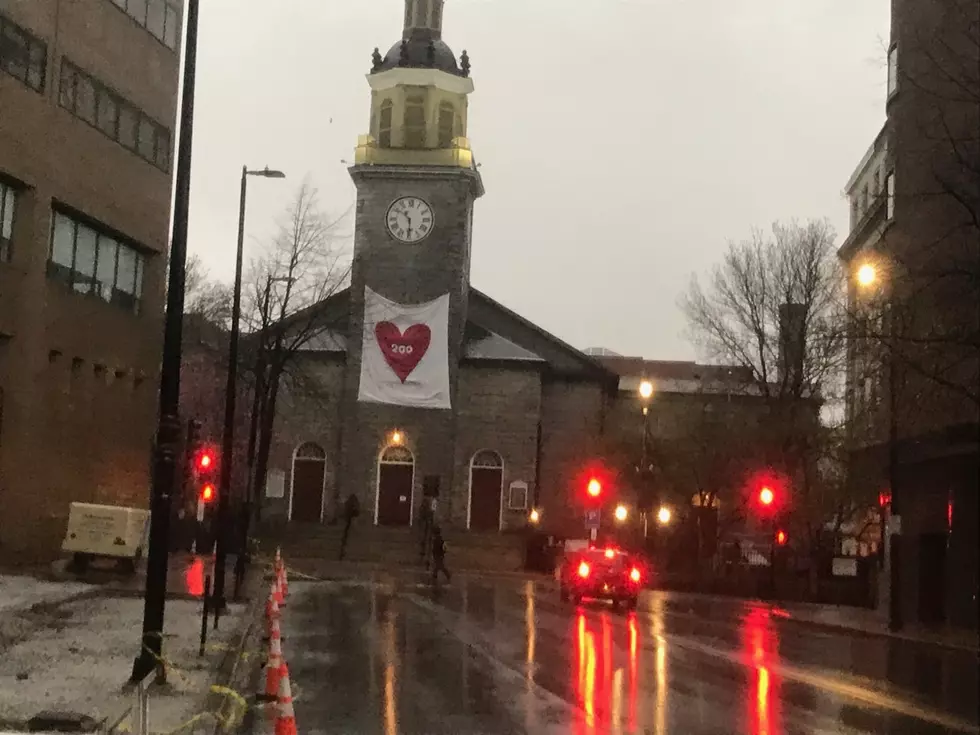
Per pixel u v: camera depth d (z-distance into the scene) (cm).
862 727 1301
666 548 5494
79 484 3444
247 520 3928
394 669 1691
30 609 2162
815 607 4022
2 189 3073
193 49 1395
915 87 2967
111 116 3572
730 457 4878
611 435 6038
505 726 1226
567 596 3475
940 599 3341
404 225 6169
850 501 4588
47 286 3241
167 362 1373
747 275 5562
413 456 6012
